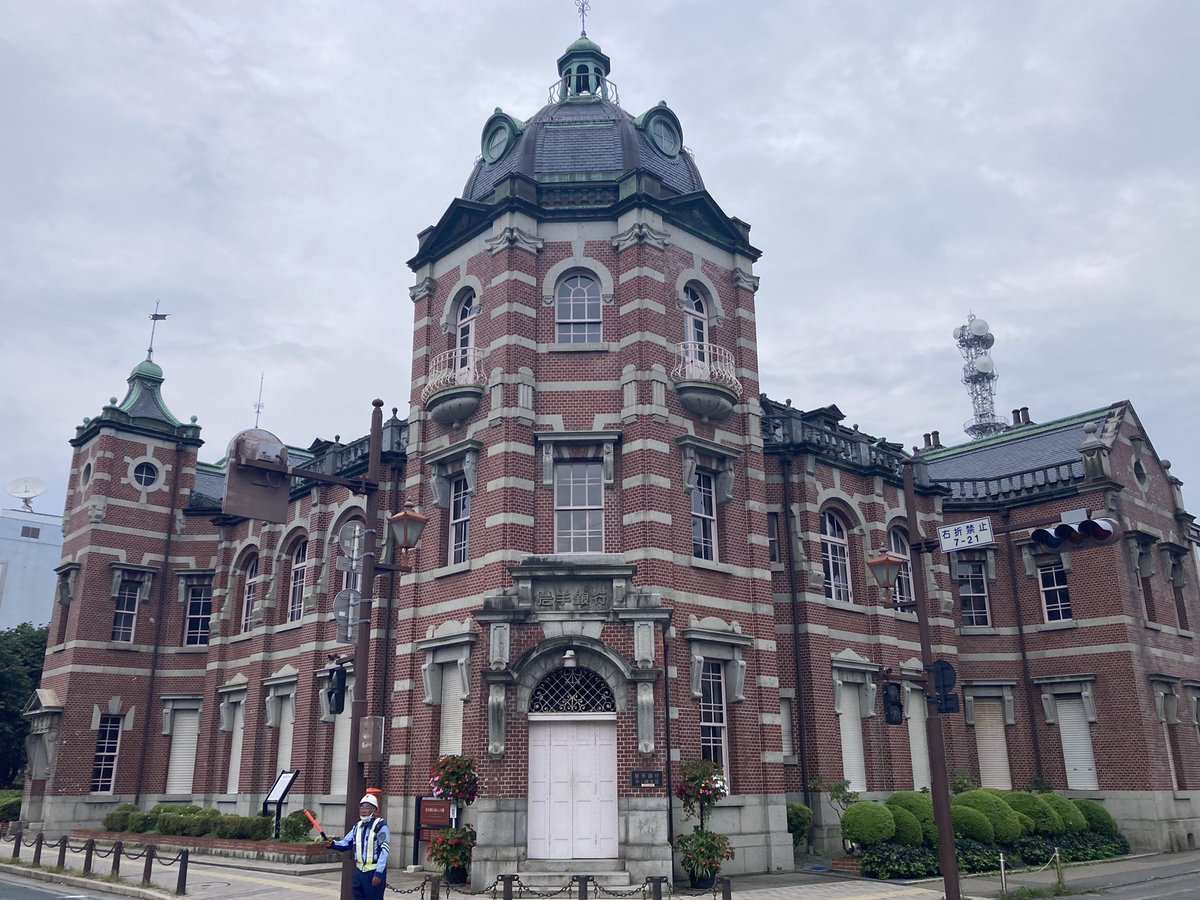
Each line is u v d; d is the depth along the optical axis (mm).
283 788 24594
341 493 28344
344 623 17906
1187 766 29266
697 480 22891
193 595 34406
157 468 34969
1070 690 29375
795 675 25672
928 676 17141
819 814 24391
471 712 20469
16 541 61719
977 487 33469
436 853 18750
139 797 32000
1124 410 32281
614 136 24828
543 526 21312
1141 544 30719
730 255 25344
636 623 19328
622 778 18500
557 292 23188
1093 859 25141
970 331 54500
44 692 32156
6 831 31250
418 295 25516
